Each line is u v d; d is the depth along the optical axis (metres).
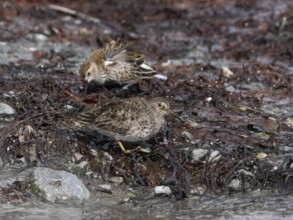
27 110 14.92
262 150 14.08
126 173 13.39
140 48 20.75
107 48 16.97
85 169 13.45
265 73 18.41
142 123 13.38
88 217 12.09
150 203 12.70
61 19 22.83
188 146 13.81
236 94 16.83
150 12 24.23
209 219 12.19
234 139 14.45
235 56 20.20
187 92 16.69
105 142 14.04
